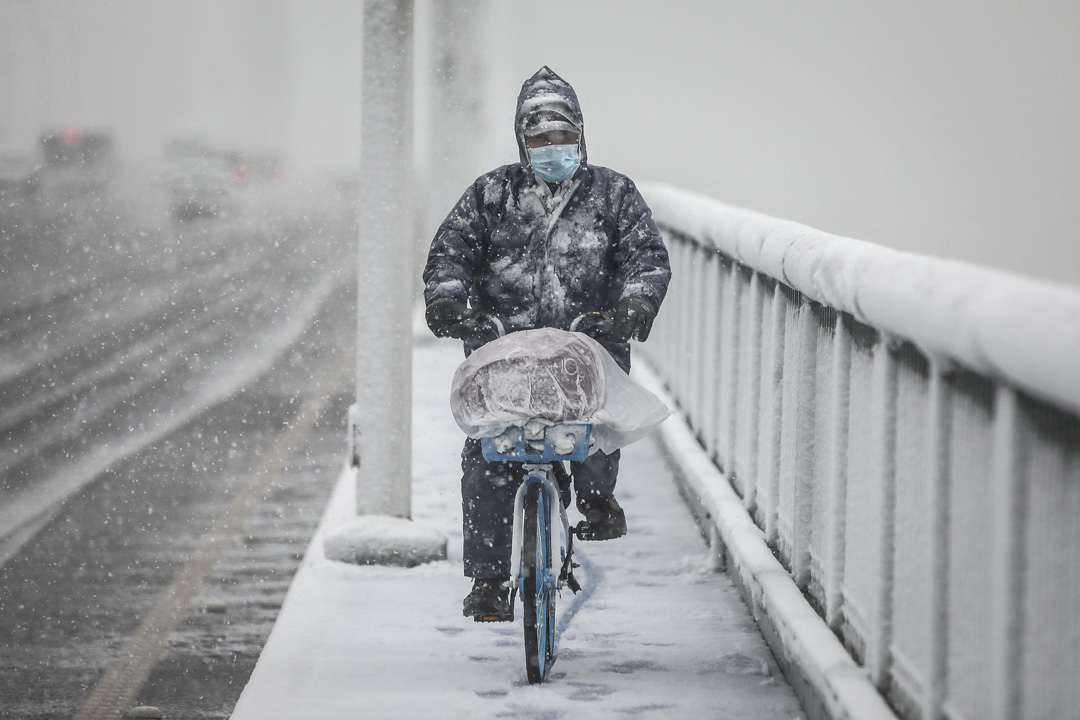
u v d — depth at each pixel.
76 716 14.23
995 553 7.92
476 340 14.55
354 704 12.95
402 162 18.69
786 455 14.51
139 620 17.61
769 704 12.83
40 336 49.16
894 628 10.38
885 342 10.35
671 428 22.98
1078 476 7.00
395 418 18.83
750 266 16.06
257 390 36.97
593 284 14.32
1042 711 7.44
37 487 25.59
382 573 17.78
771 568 14.18
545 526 13.67
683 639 14.86
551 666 14.03
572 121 13.94
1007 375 7.16
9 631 17.11
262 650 15.74
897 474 10.30
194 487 25.50
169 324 52.66
